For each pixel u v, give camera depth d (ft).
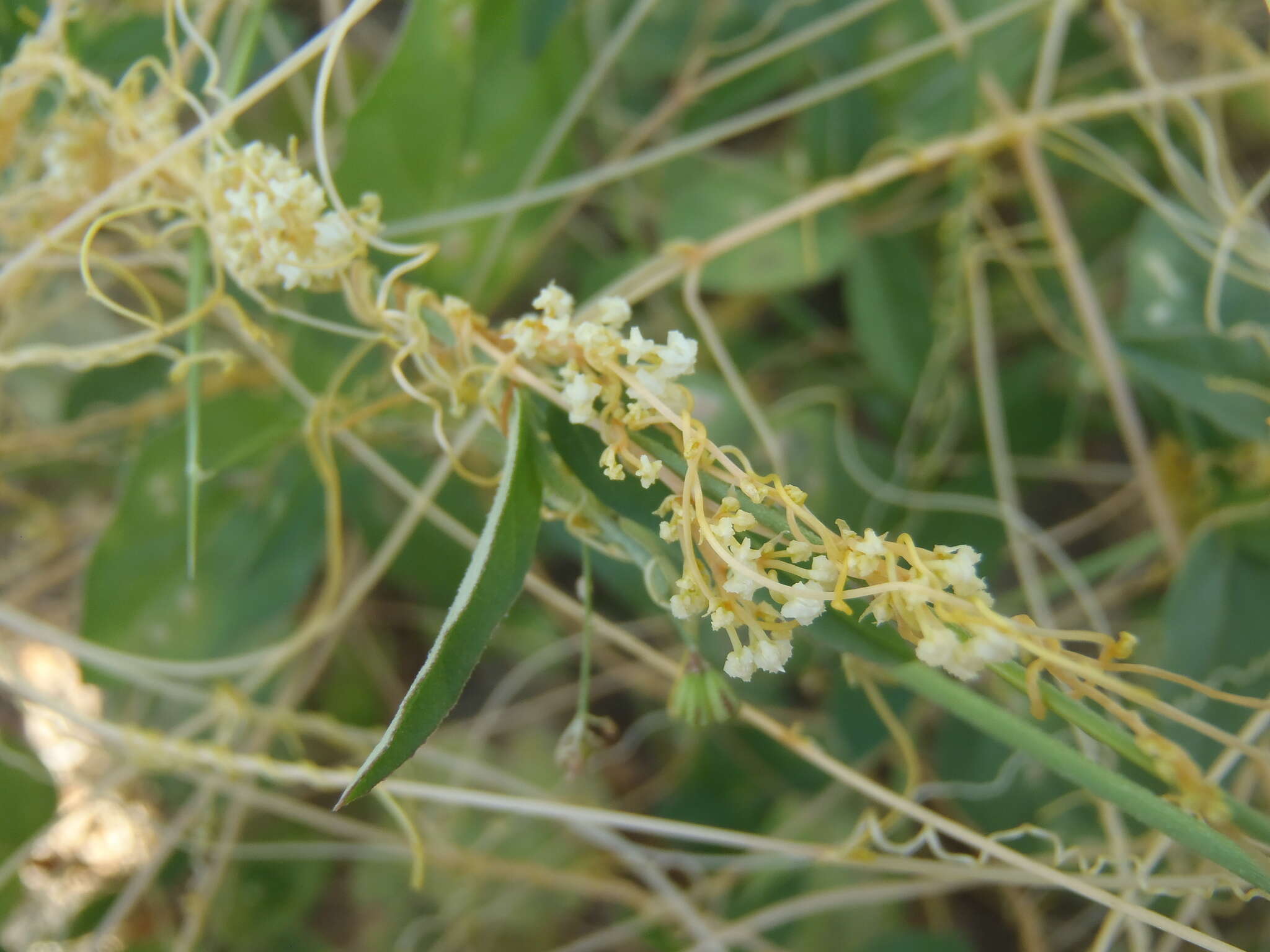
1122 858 0.42
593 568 0.48
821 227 0.52
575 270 0.60
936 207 0.55
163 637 0.47
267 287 0.47
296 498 0.49
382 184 0.45
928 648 0.29
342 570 0.56
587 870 0.54
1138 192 0.51
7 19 0.45
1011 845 0.49
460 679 0.31
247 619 0.48
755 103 0.61
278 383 0.50
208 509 0.47
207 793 0.50
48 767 0.51
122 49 0.47
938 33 0.53
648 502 0.34
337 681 0.57
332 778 0.44
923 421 0.55
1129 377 0.54
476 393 0.37
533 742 0.58
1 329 0.51
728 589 0.31
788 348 0.58
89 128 0.43
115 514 0.45
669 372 0.32
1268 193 0.59
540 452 0.33
